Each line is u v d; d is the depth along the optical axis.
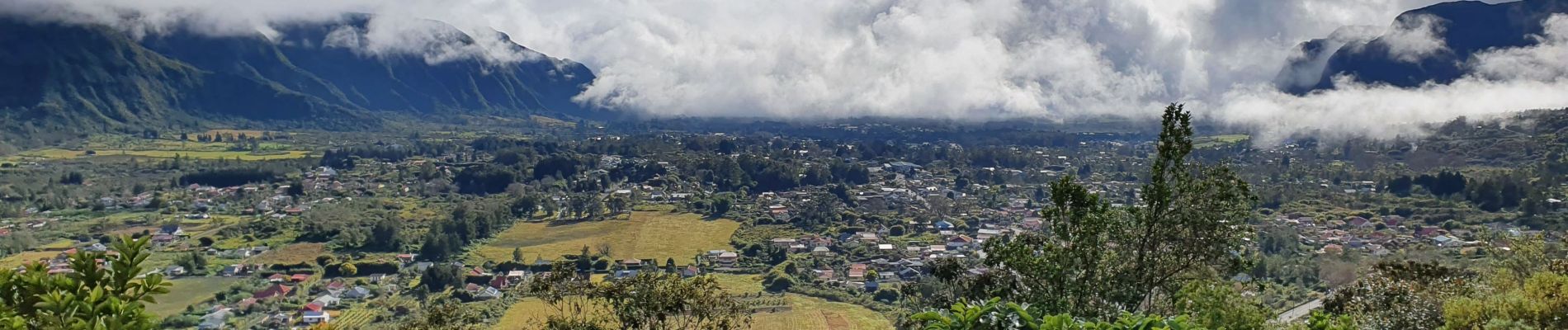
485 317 47.06
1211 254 16.55
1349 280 46.28
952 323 8.88
